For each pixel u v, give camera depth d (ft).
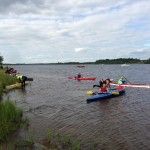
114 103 89.86
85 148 45.16
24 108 79.41
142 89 129.08
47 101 94.27
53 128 56.75
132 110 77.97
